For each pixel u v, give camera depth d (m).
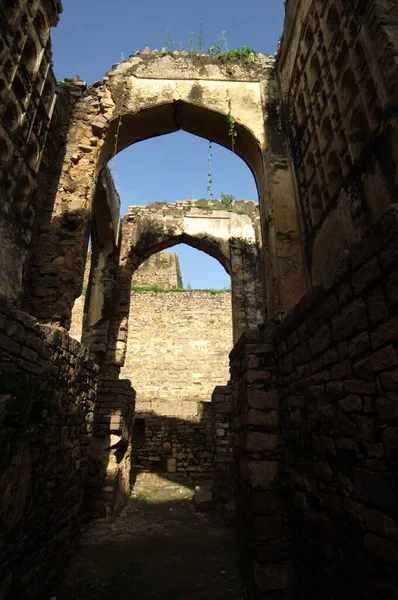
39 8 4.41
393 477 1.81
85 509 6.30
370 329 2.07
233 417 5.25
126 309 10.47
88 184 6.14
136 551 5.06
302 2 4.89
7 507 2.82
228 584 4.10
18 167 4.13
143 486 9.59
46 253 5.63
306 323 3.16
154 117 6.75
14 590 2.98
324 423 2.70
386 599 1.83
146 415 11.42
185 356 16.20
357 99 3.48
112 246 10.28
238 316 10.71
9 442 2.83
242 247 11.58
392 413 1.82
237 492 4.70
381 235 1.97
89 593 3.85
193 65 6.82
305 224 4.97
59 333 3.94
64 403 4.18
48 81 4.84
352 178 3.54
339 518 2.40
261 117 6.29
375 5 3.03
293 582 3.32
